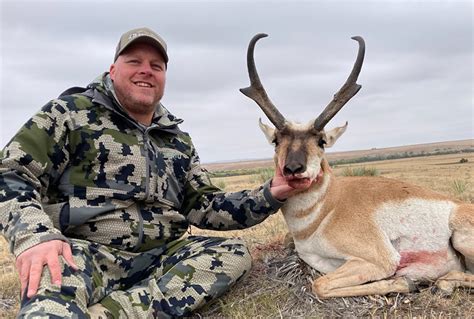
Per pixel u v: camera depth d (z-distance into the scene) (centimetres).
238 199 157
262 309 146
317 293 145
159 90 153
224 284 147
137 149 144
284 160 146
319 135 154
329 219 157
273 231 258
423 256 155
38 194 125
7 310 164
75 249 128
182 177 158
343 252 153
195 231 294
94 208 136
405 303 142
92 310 123
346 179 170
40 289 110
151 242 145
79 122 138
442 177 657
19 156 126
